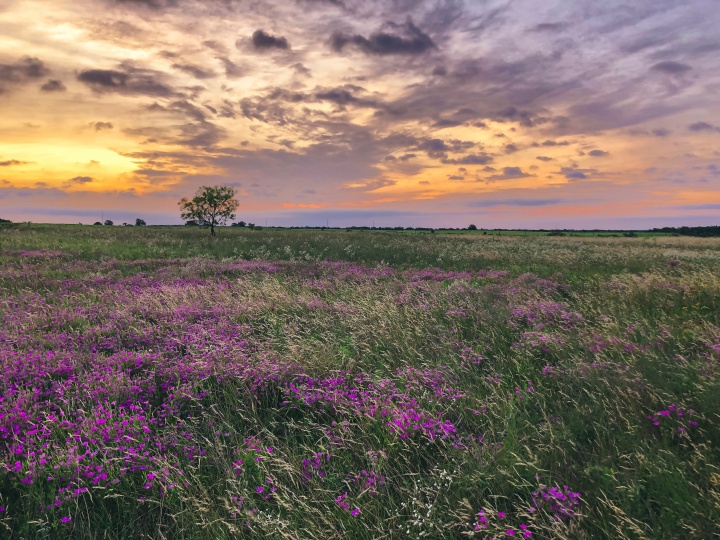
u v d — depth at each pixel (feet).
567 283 42.80
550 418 14.79
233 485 11.51
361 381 18.26
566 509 10.09
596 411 15.10
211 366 19.12
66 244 80.33
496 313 28.17
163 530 10.82
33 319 27.30
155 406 16.96
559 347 21.50
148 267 56.08
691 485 10.93
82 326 26.81
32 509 11.19
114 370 18.98
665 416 13.99
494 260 68.74
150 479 11.79
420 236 145.69
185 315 28.94
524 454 12.80
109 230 136.56
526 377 18.45
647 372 17.42
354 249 79.82
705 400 14.80
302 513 10.96
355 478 12.19
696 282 36.09
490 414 15.43
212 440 14.37
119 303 32.17
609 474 11.70
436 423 14.28
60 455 12.50
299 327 26.58
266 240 100.68
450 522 10.37
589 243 122.42
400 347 22.11
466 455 12.85
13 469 11.71
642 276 44.39
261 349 22.15
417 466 12.83
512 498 11.53
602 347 20.93
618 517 9.90
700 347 20.75
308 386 17.76
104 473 11.93
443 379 18.08
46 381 18.13
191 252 74.43
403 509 11.14
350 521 10.53
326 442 14.35
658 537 9.75
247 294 35.29
